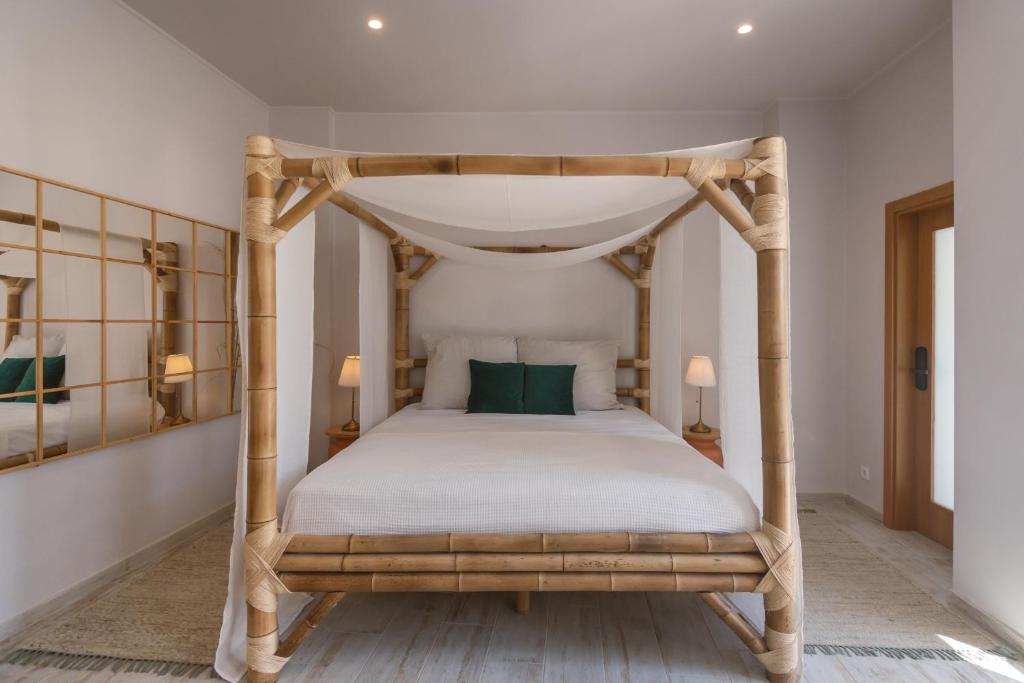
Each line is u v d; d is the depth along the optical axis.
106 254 2.37
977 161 2.04
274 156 1.76
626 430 2.79
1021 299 1.87
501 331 3.88
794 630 1.71
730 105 3.63
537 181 2.03
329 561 1.70
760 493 2.11
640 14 2.58
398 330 3.73
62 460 2.19
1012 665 1.81
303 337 2.21
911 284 3.04
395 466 1.93
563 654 1.88
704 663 1.83
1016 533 1.90
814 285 3.51
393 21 2.65
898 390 3.05
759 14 2.58
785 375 1.74
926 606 2.21
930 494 2.92
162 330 2.71
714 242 3.76
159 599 2.24
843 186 3.50
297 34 2.76
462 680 1.73
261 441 1.72
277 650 1.75
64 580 2.20
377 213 3.73
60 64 2.16
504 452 2.13
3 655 1.85
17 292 1.99
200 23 2.65
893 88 3.05
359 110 3.73
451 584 1.71
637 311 3.84
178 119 2.84
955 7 2.14
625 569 1.71
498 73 3.19
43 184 2.08
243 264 1.80
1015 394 1.90
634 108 3.68
